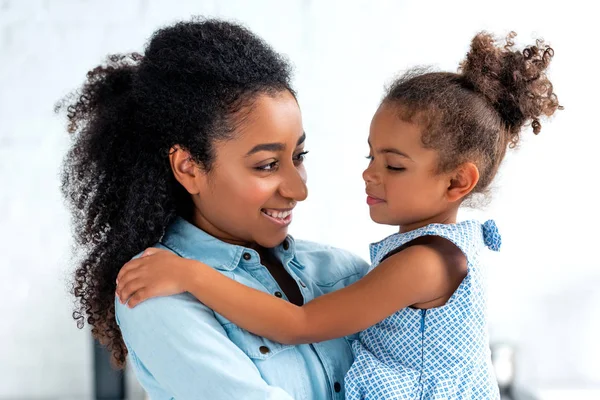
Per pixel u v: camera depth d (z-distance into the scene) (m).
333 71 3.16
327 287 1.31
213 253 1.19
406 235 1.23
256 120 1.11
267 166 1.14
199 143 1.13
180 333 1.06
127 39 3.13
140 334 1.09
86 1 3.12
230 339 1.12
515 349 3.15
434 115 1.22
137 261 1.11
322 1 3.15
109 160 1.21
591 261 3.17
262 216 1.16
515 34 1.34
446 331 1.19
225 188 1.14
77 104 1.33
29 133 3.14
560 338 3.20
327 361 1.20
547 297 3.19
